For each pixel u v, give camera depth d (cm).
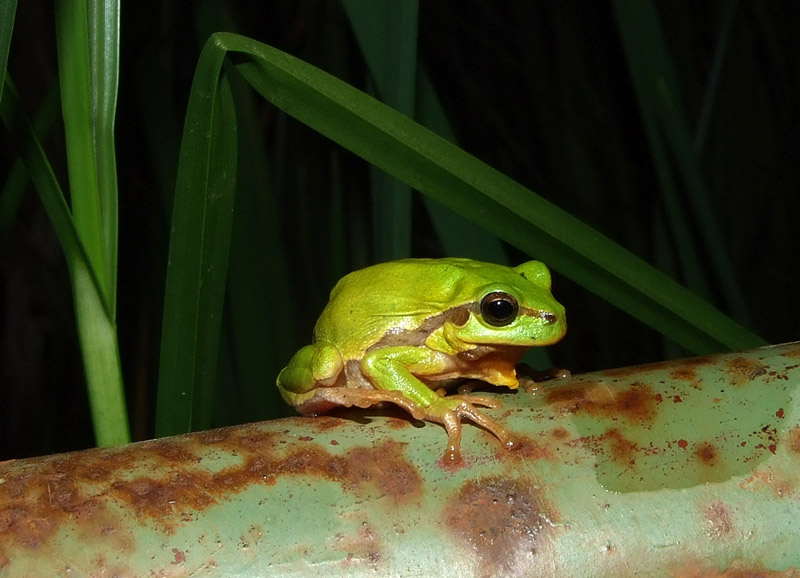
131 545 25
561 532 25
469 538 25
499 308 31
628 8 35
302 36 47
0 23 27
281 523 25
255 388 35
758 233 51
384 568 25
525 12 48
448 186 29
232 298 35
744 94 49
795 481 26
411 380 31
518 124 53
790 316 51
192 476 25
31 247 51
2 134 41
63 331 51
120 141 39
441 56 51
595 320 52
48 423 52
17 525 25
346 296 32
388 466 26
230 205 29
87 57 28
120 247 40
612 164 48
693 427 26
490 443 26
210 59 28
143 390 42
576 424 26
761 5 48
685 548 25
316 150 44
